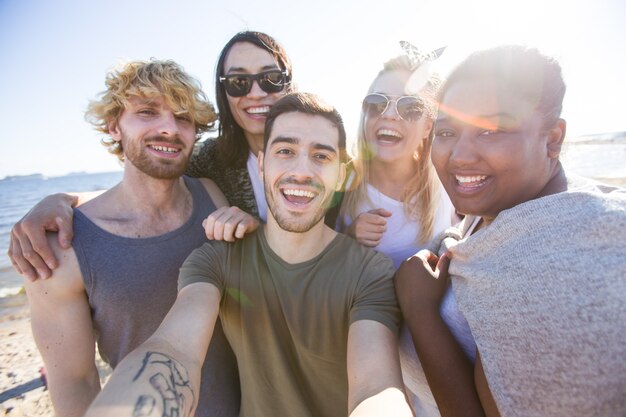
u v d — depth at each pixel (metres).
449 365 0.41
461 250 0.42
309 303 0.53
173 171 0.62
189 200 0.69
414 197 0.83
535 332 0.32
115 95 0.60
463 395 0.39
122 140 0.62
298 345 0.53
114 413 0.30
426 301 0.45
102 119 0.64
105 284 0.57
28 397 1.32
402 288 0.48
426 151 0.83
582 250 0.31
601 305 0.29
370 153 0.87
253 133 0.88
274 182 0.55
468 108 0.40
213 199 0.73
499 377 0.34
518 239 0.35
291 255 0.54
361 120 0.88
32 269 0.56
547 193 0.40
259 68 0.85
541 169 0.39
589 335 0.29
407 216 0.82
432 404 0.52
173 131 0.60
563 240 0.32
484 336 0.36
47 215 0.57
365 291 0.51
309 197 0.54
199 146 0.87
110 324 0.59
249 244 0.57
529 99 0.37
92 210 0.60
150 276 0.60
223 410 0.62
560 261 0.32
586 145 13.23
